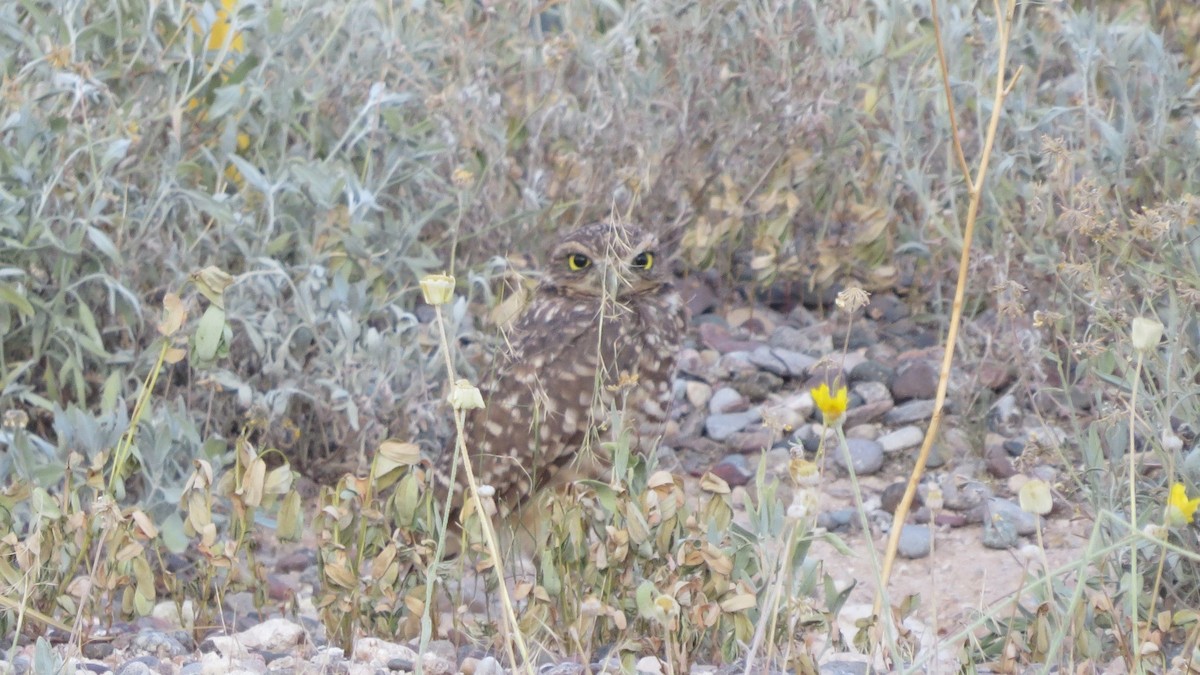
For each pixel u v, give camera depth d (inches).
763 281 492.4
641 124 485.4
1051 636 272.5
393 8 490.6
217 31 469.1
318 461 422.0
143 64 433.1
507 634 249.1
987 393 432.1
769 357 472.4
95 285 411.5
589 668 271.3
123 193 413.4
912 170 454.9
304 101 456.4
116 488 309.3
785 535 276.1
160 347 397.7
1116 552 304.8
